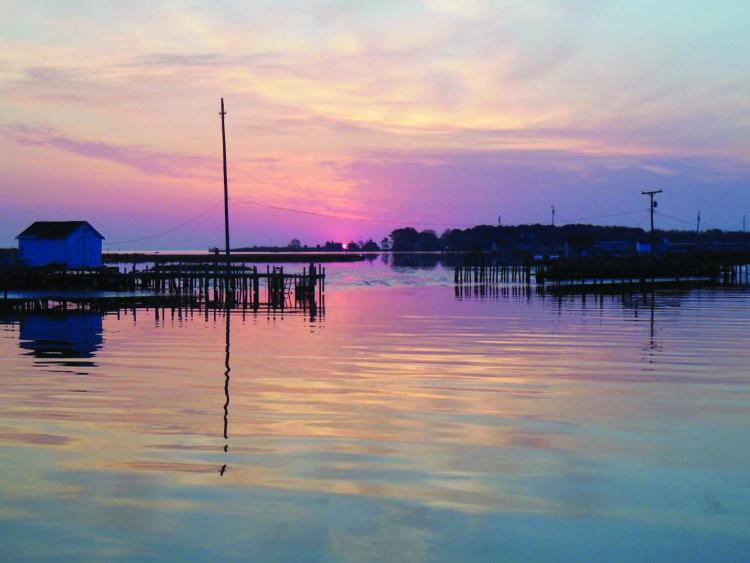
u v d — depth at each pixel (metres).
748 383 20.62
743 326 35.72
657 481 12.23
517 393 19.22
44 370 23.00
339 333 33.81
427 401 18.19
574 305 50.50
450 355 26.22
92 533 10.11
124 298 57.41
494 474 12.51
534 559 9.43
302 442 14.37
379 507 11.02
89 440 14.48
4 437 14.73
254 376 21.81
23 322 40.19
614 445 14.30
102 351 27.66
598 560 9.41
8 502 11.19
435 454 13.62
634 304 51.03
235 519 10.57
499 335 32.47
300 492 11.60
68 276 60.66
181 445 14.13
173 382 20.80
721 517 10.72
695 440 14.68
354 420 16.16
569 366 23.62
